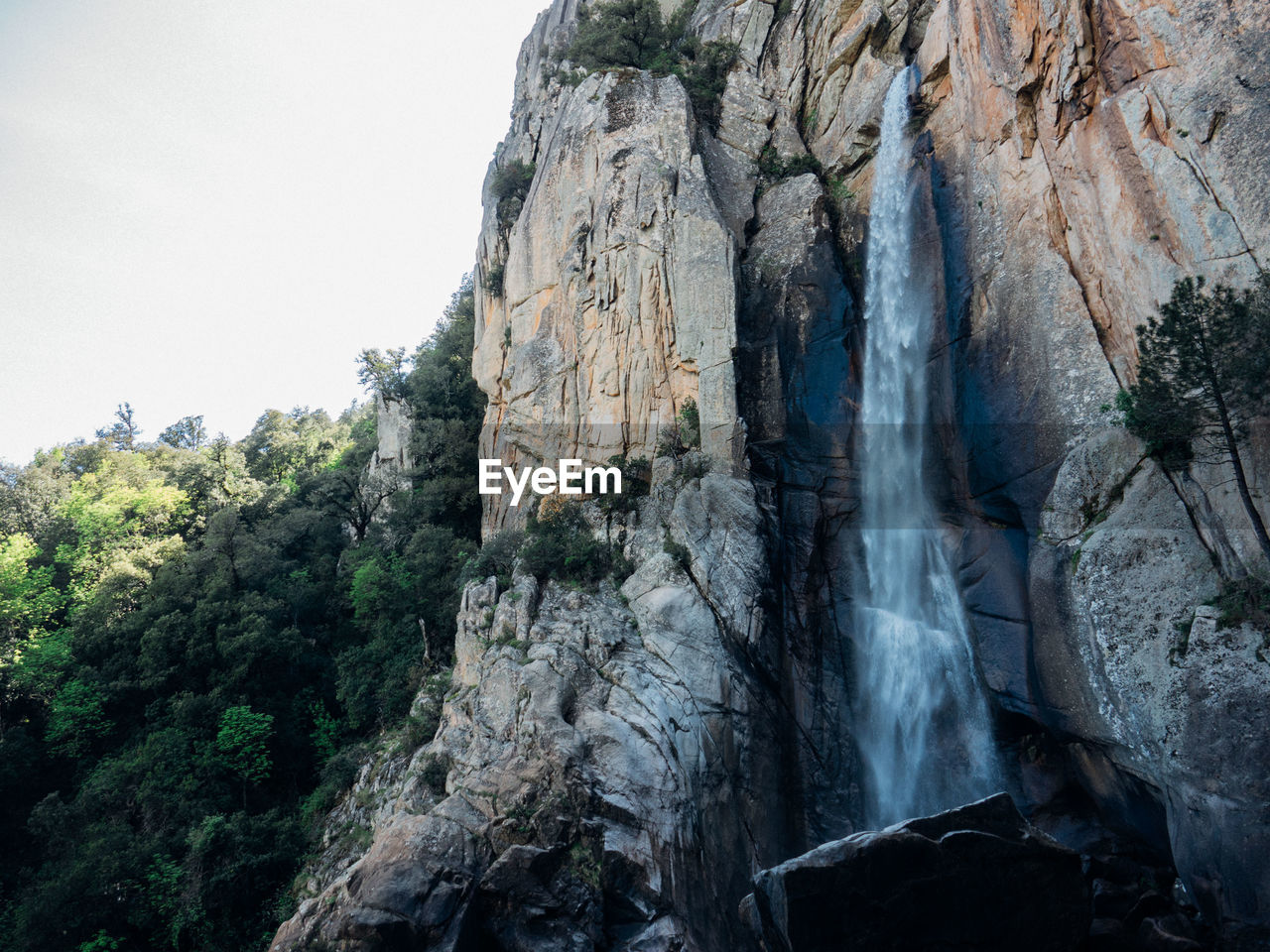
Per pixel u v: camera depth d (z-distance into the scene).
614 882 23.97
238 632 39.25
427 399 50.56
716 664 28.89
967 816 19.33
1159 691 20.05
